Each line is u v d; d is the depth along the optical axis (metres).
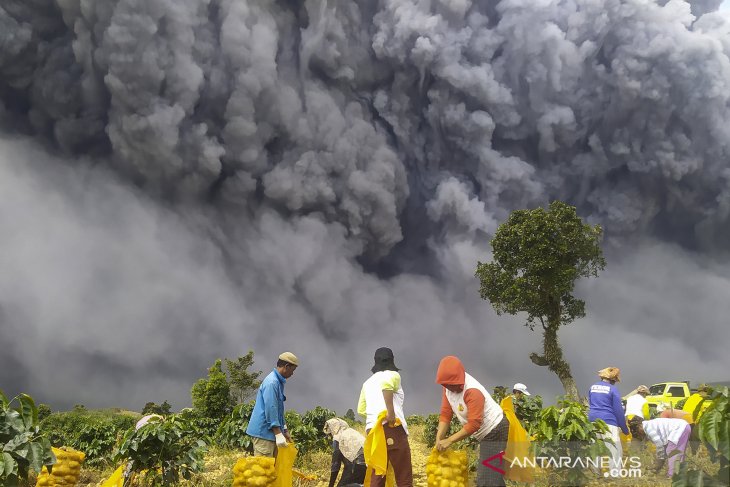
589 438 5.37
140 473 7.80
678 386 20.27
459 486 4.59
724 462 4.17
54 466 6.29
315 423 14.98
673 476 4.15
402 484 5.21
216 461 12.05
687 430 6.84
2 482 5.09
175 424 7.57
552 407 5.75
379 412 5.32
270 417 6.44
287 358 6.63
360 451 7.38
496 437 4.80
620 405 7.53
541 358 28.34
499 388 14.75
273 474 5.77
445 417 4.91
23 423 5.53
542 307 27.72
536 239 27.30
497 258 28.39
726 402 4.07
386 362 5.53
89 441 15.27
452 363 4.82
